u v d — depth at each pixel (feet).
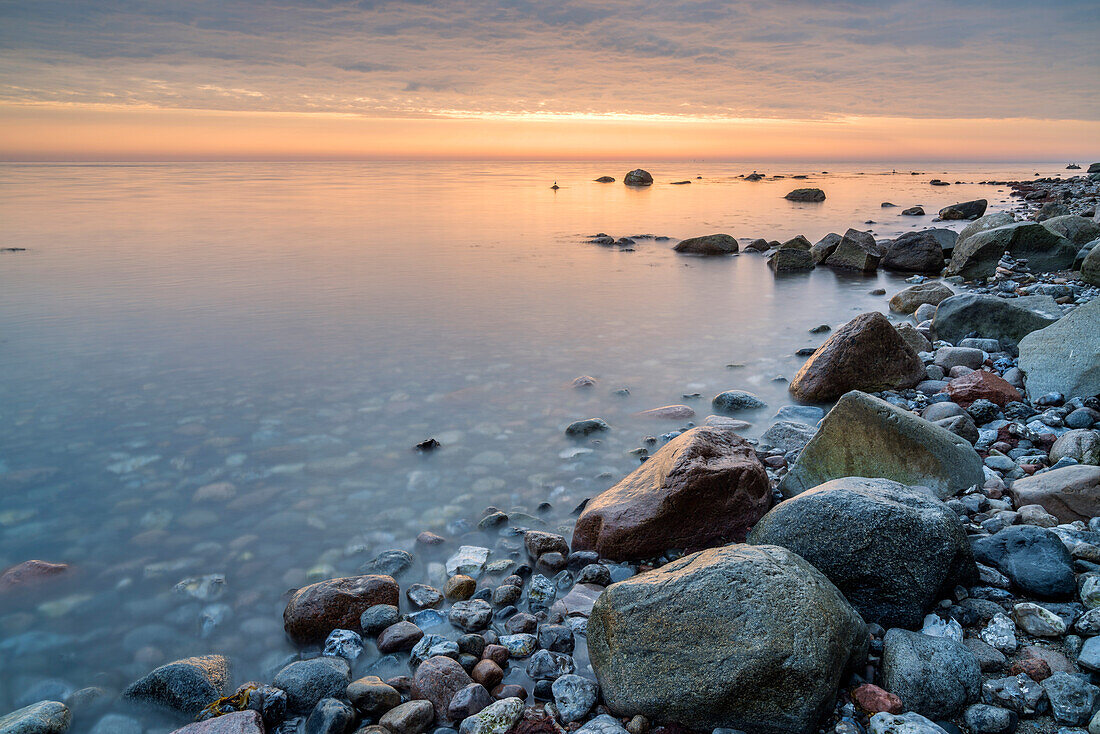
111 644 13.84
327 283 50.52
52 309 41.14
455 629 14.11
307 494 19.63
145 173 260.01
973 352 28.60
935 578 12.96
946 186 186.09
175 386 28.19
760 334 37.06
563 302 45.14
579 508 19.10
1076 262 47.03
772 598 11.05
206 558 16.62
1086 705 10.57
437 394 27.61
